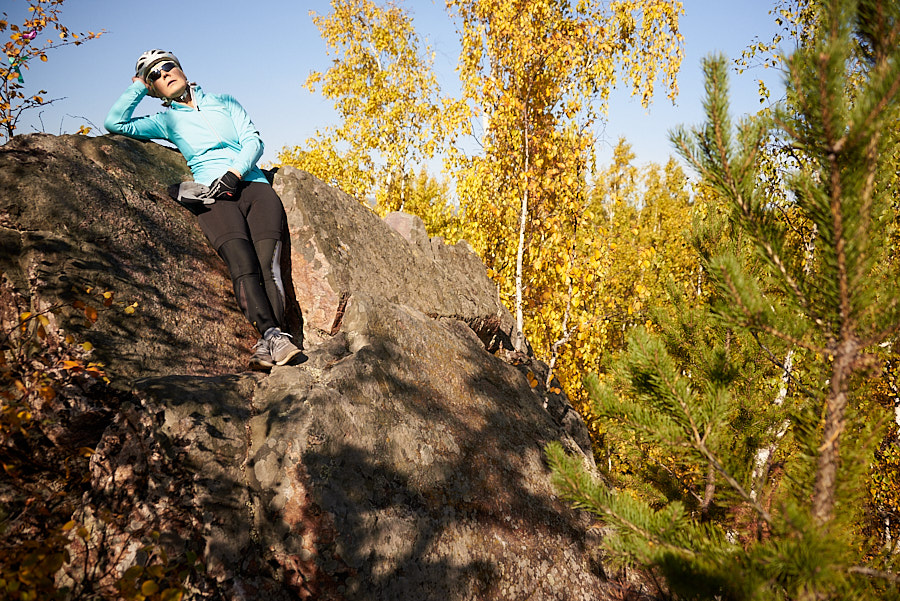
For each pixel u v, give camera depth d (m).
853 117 1.57
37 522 2.19
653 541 2.11
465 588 2.67
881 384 5.05
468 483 3.11
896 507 5.48
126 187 3.22
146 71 3.42
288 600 2.24
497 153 8.88
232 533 2.24
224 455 2.39
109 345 2.56
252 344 3.26
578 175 7.73
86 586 2.04
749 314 1.91
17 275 2.53
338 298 3.48
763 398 4.27
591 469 4.28
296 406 2.60
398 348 3.47
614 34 8.82
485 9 8.59
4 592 1.79
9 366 2.37
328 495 2.41
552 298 7.64
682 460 2.26
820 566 1.67
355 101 15.52
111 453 2.27
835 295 1.72
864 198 1.62
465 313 4.84
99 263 2.76
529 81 8.31
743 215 1.93
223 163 3.38
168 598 1.97
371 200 15.79
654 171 27.28
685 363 4.70
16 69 4.93
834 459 1.80
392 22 15.08
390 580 2.42
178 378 2.55
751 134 1.90
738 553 1.93
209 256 3.41
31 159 2.85
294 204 3.68
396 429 2.95
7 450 2.26
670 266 12.40
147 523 2.14
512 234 8.73
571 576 3.21
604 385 2.31
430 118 14.81
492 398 3.95
